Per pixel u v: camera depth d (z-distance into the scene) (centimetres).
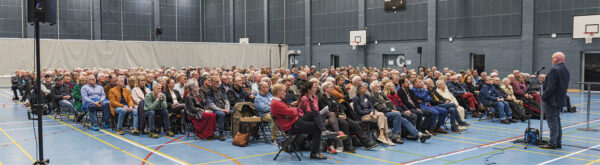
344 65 2869
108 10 3281
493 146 770
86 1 3191
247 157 681
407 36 2553
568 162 645
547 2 2064
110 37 3303
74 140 818
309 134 666
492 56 2247
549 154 701
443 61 2427
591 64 1995
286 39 3197
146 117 893
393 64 2656
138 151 722
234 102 916
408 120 836
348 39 2816
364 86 802
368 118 780
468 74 1377
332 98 766
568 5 2002
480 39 2284
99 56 1966
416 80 923
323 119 713
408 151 726
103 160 657
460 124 962
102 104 939
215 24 3653
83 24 3188
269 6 3288
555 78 714
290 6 3141
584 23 1914
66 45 1895
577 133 909
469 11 2312
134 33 3400
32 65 1862
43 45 1859
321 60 3002
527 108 1161
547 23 2069
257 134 836
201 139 835
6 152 715
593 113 1267
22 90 1659
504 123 1061
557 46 2044
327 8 2934
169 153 707
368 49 2745
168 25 3541
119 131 892
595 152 715
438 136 876
